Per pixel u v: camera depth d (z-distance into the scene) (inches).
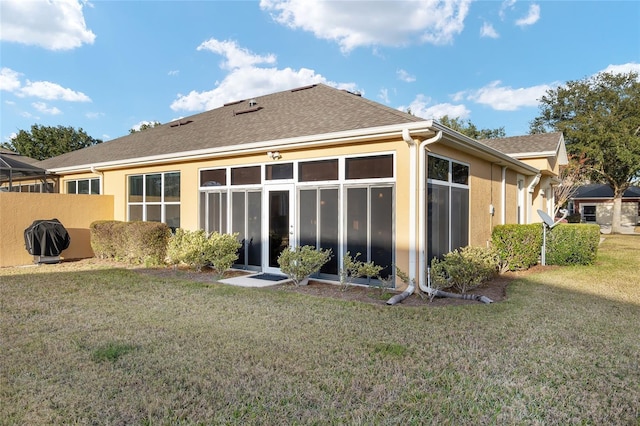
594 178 1133.1
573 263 428.1
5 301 248.5
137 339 175.9
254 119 452.1
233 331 188.2
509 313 223.9
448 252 323.6
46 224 430.6
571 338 180.5
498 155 374.6
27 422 110.0
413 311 228.1
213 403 120.3
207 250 349.7
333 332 187.3
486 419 112.3
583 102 1148.5
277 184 354.6
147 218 475.2
